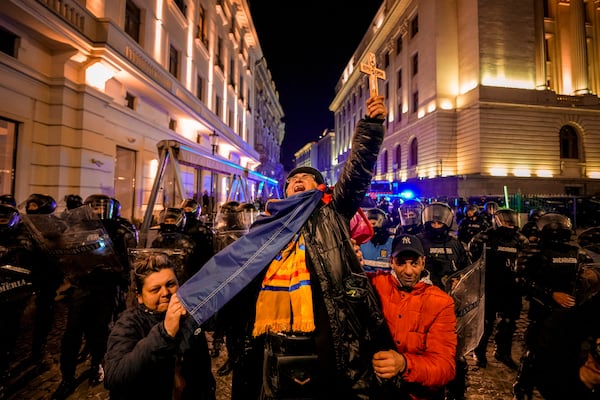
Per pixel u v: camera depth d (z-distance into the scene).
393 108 34.84
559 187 22.97
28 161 7.29
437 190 24.02
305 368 1.32
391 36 35.62
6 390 3.18
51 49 7.77
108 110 9.42
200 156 8.72
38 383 3.32
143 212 11.44
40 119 7.57
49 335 4.42
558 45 25.55
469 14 24.55
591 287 2.42
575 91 25.12
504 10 23.86
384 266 3.49
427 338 1.73
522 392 2.74
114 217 3.85
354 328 1.37
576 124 23.81
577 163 23.78
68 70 8.02
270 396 1.35
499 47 23.70
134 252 3.30
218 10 19.66
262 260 1.45
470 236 6.83
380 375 1.40
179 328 1.35
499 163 22.98
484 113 23.09
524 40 23.98
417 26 29.97
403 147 31.64
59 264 2.99
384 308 1.89
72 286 3.22
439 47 25.78
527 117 23.38
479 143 22.95
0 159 6.82
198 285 1.40
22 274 2.98
